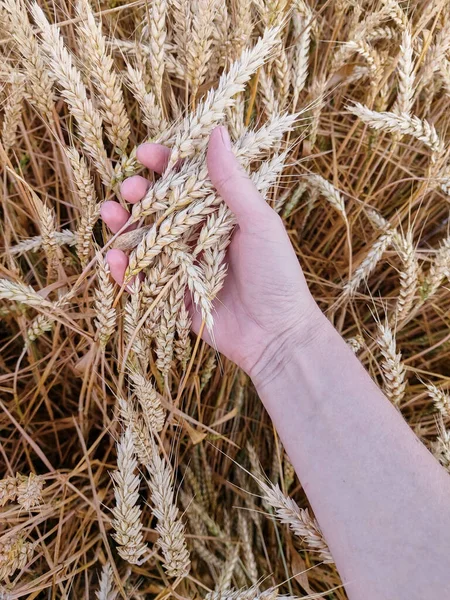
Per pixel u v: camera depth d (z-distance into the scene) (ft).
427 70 1.08
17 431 1.12
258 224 0.78
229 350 0.95
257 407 1.28
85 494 1.07
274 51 0.85
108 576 0.83
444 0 1.00
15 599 0.77
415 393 1.27
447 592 0.64
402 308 1.04
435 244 1.47
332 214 1.40
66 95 0.70
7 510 0.92
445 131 1.32
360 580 0.69
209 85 0.95
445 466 0.90
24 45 0.73
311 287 1.37
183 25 0.80
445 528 0.69
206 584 1.04
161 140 0.78
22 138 1.21
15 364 1.20
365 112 0.97
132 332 0.82
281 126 0.74
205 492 1.13
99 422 1.18
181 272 0.75
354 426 0.80
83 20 0.72
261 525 1.17
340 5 1.10
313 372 0.87
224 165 0.70
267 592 0.77
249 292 0.88
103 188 1.04
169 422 0.94
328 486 0.77
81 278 0.82
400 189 1.43
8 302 1.02
